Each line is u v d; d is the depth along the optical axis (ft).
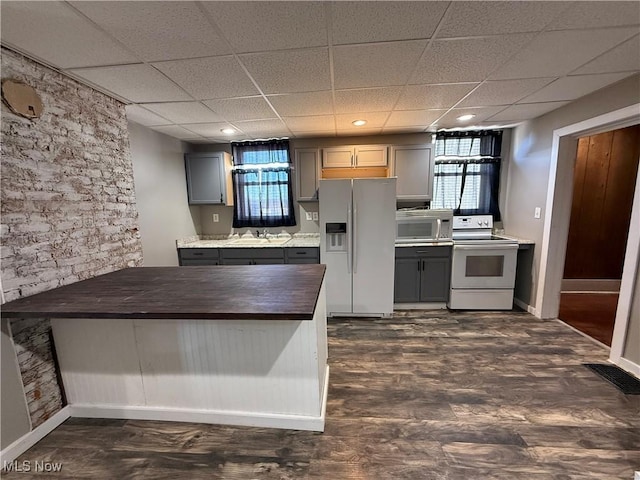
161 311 4.61
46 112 5.87
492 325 10.15
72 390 6.06
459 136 12.41
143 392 5.94
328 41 5.29
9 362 5.12
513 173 12.10
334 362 8.00
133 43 5.18
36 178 5.66
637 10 4.52
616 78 7.08
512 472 4.68
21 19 4.39
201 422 5.90
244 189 13.37
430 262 11.51
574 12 4.58
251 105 8.43
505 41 5.38
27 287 5.49
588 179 12.77
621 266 13.09
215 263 12.06
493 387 6.79
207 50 5.48
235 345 5.57
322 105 8.58
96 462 5.07
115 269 7.66
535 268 10.76
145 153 10.23
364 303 11.15
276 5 4.27
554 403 6.21
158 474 4.83
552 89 7.77
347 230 10.74
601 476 4.58
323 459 5.02
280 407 5.69
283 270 7.04
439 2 4.30
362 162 12.03
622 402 6.20
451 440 5.32
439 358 8.10
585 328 9.84
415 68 6.40
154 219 10.68
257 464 4.96
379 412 6.07
